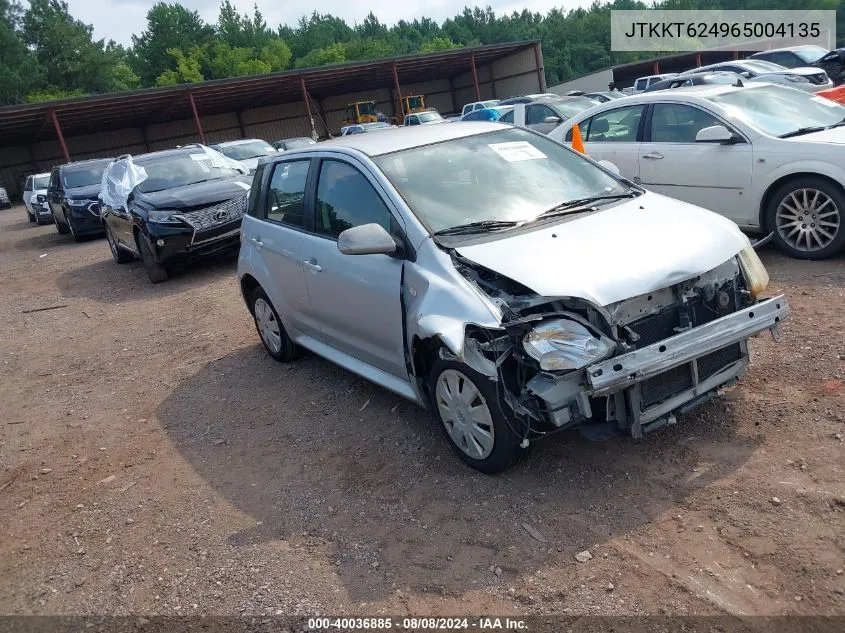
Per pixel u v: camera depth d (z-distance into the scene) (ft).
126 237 35.73
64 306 31.71
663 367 10.31
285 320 17.97
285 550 11.15
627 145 25.16
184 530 12.26
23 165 144.56
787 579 8.76
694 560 9.36
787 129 21.83
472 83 170.50
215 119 155.43
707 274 11.62
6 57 220.43
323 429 15.16
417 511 11.51
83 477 14.94
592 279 10.62
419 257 12.14
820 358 14.25
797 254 21.07
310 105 164.25
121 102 118.11
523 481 11.73
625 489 11.09
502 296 10.94
